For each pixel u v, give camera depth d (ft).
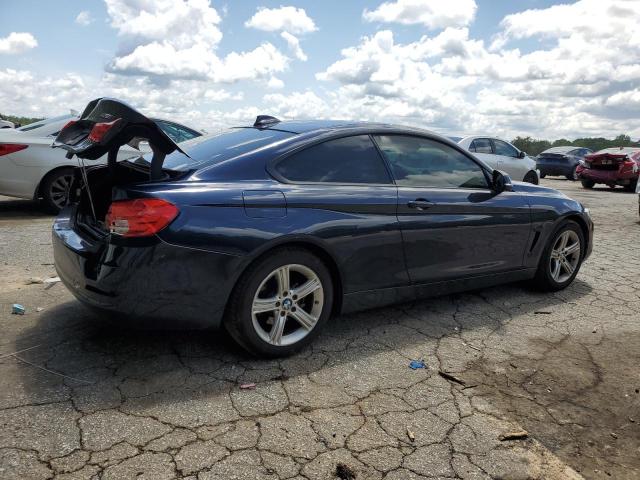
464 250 13.50
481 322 13.58
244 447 7.88
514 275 15.14
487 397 9.80
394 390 9.84
